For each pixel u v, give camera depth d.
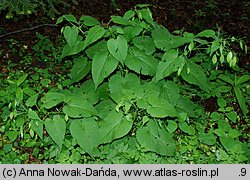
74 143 1.25
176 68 1.18
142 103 1.16
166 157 1.25
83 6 2.37
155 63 1.27
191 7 2.55
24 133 1.32
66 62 1.83
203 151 1.33
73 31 1.29
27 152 1.32
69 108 1.17
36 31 2.10
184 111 1.38
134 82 1.28
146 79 1.51
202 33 1.22
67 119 1.17
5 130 1.32
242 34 2.34
